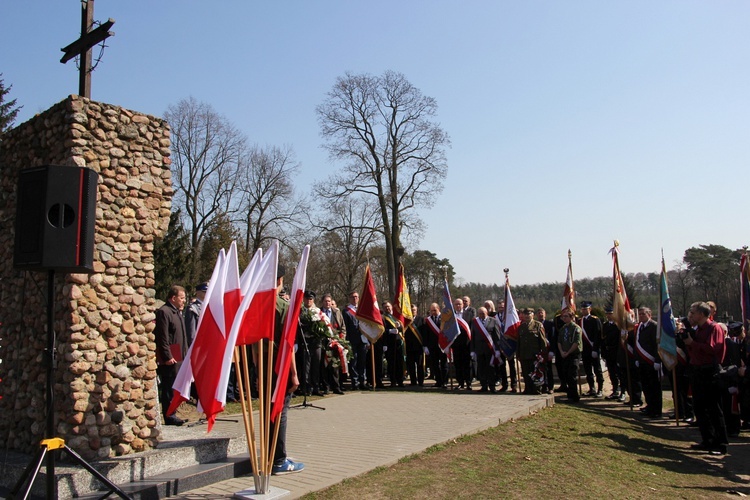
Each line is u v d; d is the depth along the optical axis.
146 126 7.35
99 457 6.32
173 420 8.96
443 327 15.32
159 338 8.80
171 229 20.22
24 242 5.21
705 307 9.88
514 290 77.25
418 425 9.62
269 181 36.84
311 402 12.43
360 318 15.26
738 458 9.57
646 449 9.56
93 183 5.43
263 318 5.87
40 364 6.70
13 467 6.09
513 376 14.88
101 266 6.69
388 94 32.03
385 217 32.31
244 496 5.77
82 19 7.57
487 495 6.36
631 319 14.17
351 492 6.10
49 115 7.01
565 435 9.69
